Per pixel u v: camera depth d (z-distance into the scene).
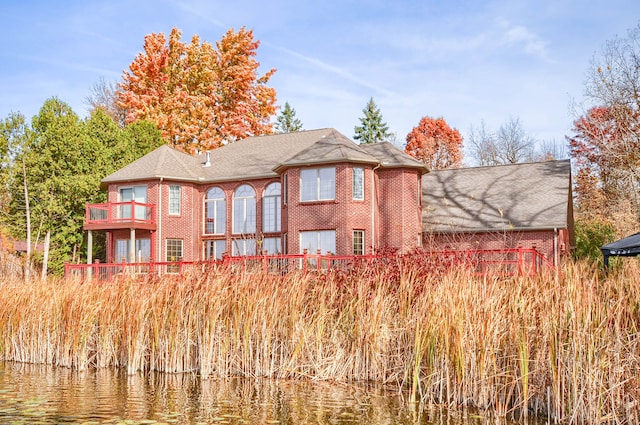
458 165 63.97
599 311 9.45
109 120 41.16
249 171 33.97
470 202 31.95
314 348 13.35
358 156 28.98
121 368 15.02
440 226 30.69
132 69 50.00
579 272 11.37
